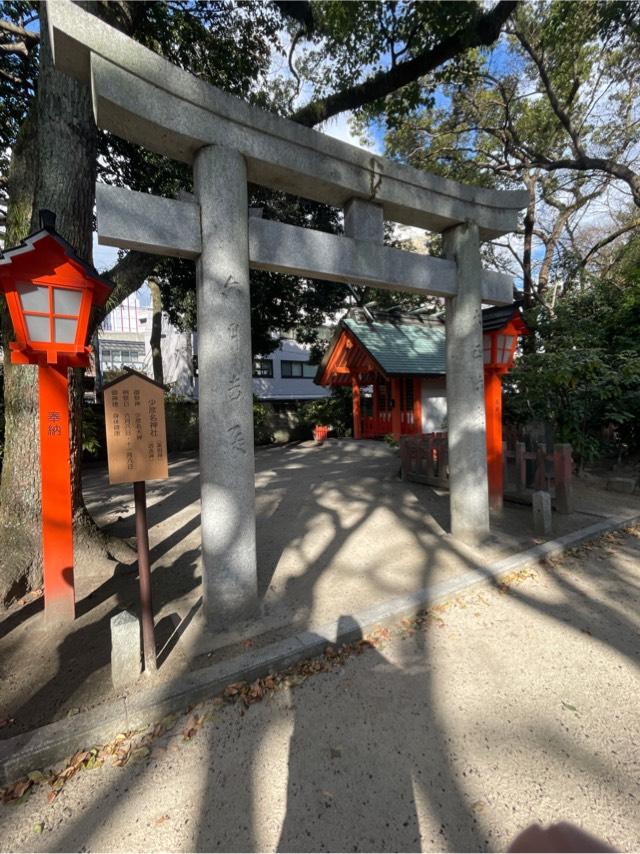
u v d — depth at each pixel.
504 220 4.52
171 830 1.75
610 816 1.74
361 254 3.73
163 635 2.99
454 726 2.22
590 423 7.87
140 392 2.58
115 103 2.51
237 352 3.02
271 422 17.11
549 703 2.37
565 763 1.99
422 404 14.06
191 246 2.91
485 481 4.52
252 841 1.70
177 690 2.40
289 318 13.98
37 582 3.83
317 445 14.65
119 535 5.21
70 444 4.23
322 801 1.85
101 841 1.72
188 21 6.58
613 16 7.68
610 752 2.04
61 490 3.18
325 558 4.35
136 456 2.55
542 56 9.42
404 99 7.76
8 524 3.84
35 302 2.78
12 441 3.89
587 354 6.39
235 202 2.98
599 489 6.82
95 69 2.45
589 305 8.76
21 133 4.30
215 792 1.91
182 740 2.20
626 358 6.88
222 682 2.50
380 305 19.97
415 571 3.93
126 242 2.71
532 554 4.23
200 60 7.21
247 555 3.13
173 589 3.73
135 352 28.16
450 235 4.43
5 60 6.25
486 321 5.71
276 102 8.32
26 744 2.08
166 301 12.88
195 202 3.01
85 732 2.17
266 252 3.27
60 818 1.82
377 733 2.19
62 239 2.65
